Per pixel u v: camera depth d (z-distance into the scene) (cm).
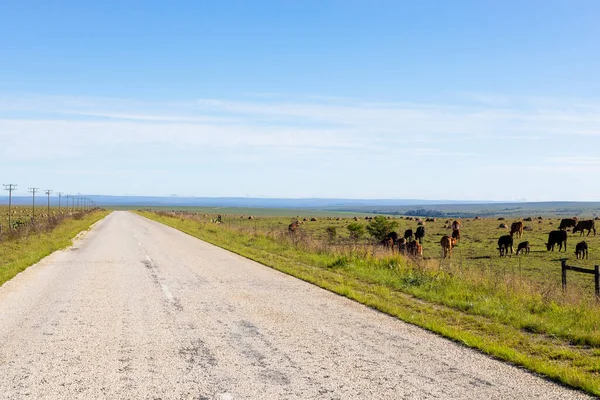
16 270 1742
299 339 866
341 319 1036
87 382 638
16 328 931
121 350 788
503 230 5494
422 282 1516
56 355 757
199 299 1260
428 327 954
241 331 923
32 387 618
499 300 1271
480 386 634
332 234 4569
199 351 786
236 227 4972
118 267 1941
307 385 631
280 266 1966
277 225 7019
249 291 1391
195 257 2355
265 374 673
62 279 1598
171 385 629
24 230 3328
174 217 9300
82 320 1005
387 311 1111
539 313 1154
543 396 602
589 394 609
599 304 1177
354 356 764
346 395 597
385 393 605
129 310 1112
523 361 728
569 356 785
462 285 1466
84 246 2964
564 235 3438
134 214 11938
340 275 1734
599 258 3061
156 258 2292
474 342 832
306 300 1259
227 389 615
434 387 628
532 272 2500
